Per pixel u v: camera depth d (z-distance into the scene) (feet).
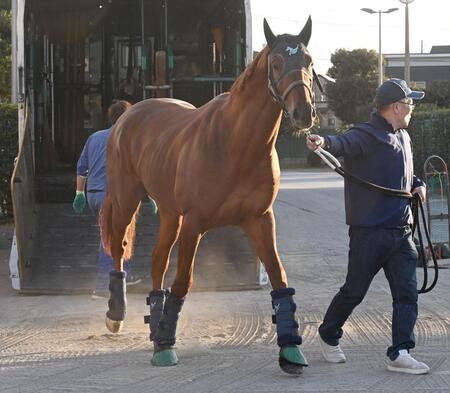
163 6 43.32
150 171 22.00
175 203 20.93
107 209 24.84
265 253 19.57
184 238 19.61
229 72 39.70
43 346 22.67
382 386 18.19
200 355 21.36
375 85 187.01
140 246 33.68
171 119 22.41
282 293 19.49
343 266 36.70
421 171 87.25
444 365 19.85
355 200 19.29
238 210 19.40
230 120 18.97
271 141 18.89
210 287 30.09
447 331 23.47
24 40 33.71
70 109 46.24
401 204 19.26
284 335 19.17
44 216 37.81
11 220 53.88
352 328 24.17
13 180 29.89
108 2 43.32
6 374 19.65
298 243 44.73
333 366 20.02
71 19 44.73
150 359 21.07
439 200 44.45
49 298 29.55
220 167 19.08
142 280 30.53
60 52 45.83
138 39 45.52
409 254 19.42
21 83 33.65
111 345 22.75
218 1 40.60
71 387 18.43
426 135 85.92
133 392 18.01
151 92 43.55
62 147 46.29
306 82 17.31
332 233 49.29
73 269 31.73
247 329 24.38
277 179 19.45
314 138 18.63
